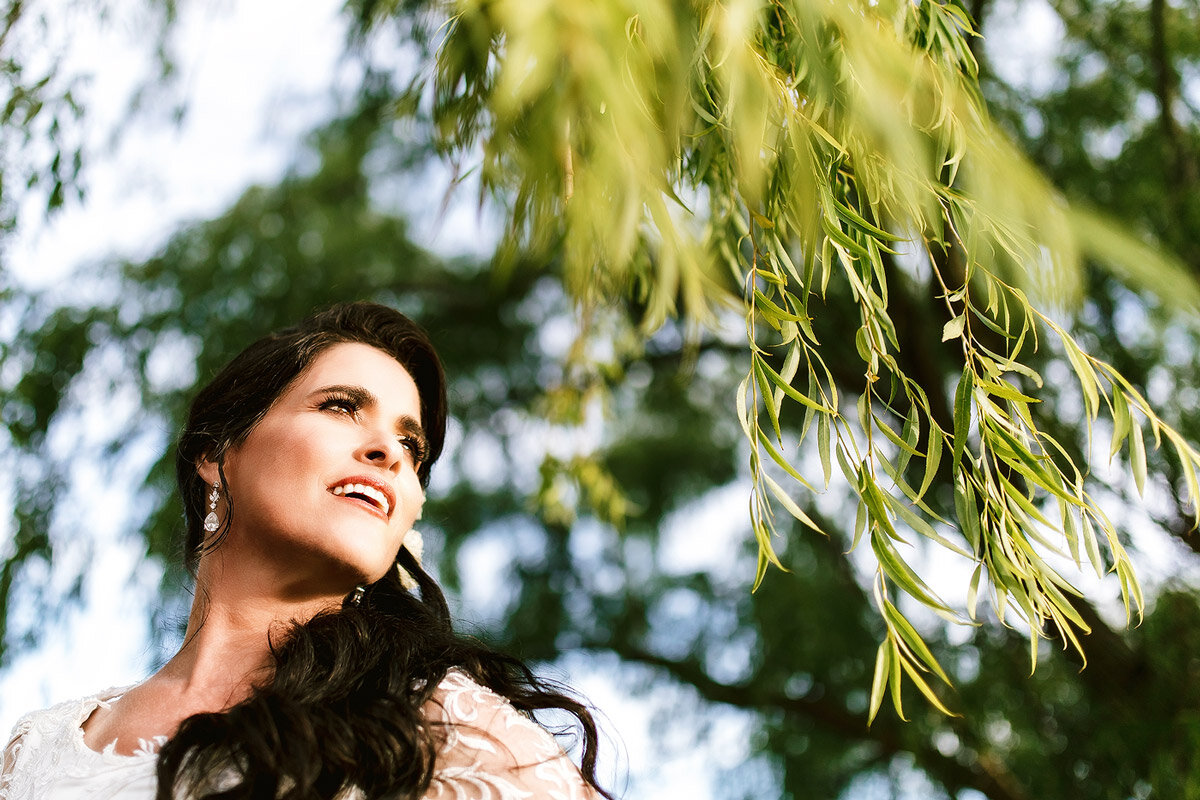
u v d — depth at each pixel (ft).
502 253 6.17
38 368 15.43
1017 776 15.25
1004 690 15.26
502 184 5.81
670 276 5.79
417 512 6.04
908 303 13.98
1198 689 12.78
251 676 5.41
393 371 6.19
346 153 19.93
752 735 19.71
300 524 5.49
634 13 4.68
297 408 5.83
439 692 5.10
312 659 5.14
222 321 17.57
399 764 4.69
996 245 5.54
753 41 5.23
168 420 16.02
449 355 20.90
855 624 19.20
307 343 6.06
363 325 6.34
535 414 18.67
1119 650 13.56
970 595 4.66
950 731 16.61
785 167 5.04
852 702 18.71
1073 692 14.66
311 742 4.66
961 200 5.06
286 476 5.60
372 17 12.58
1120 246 5.51
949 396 14.94
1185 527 12.00
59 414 15.26
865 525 4.72
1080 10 14.44
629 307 12.69
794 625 19.69
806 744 19.35
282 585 5.61
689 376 20.56
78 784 5.03
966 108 5.56
